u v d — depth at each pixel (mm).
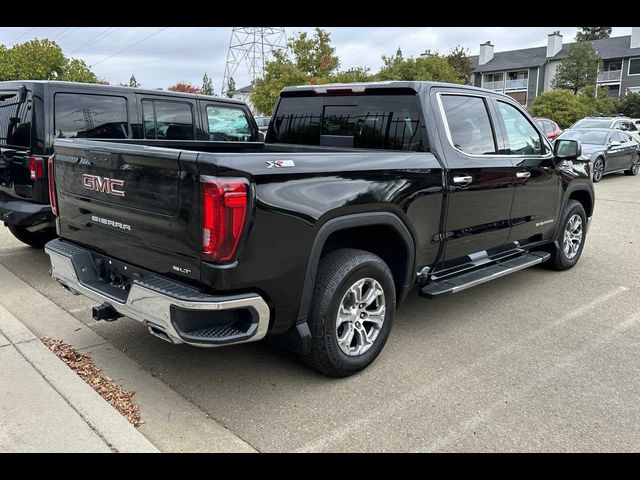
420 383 3633
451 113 4332
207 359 3924
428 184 3932
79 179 3627
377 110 4391
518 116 5133
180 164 2875
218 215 2791
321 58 33000
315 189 3193
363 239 3906
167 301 2900
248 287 2969
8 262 6203
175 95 6566
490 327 4645
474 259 4699
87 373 3609
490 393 3512
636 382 3691
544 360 4012
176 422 3105
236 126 7387
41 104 5281
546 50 59375
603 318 4883
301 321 3307
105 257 3598
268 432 3043
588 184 6266
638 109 43531
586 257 7039
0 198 5801
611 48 54312
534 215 5324
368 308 3779
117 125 5957
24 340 3947
